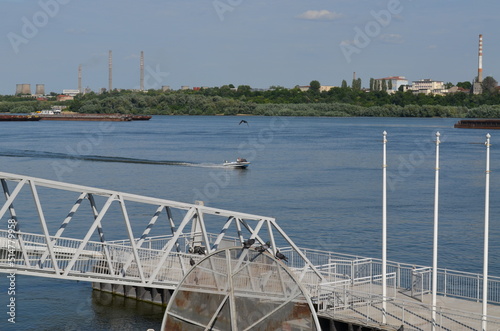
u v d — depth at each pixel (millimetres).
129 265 57219
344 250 86000
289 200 126000
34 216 103438
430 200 126062
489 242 90500
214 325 40719
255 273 39562
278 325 38969
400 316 50219
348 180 156750
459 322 47156
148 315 58719
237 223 57375
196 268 41375
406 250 86375
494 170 176375
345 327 49531
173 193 136125
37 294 64312
